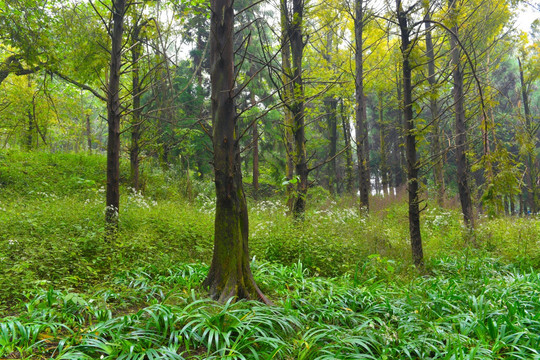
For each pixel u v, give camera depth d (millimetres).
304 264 7289
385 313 4953
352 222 10547
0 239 6691
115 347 3527
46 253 5797
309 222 9102
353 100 14883
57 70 12312
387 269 7125
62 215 8523
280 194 20094
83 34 10055
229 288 4996
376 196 21297
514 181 5641
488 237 10547
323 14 11344
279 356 3596
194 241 7992
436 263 8305
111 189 8375
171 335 3729
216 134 5234
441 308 5184
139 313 4051
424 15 7652
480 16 11055
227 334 3699
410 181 7969
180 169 18688
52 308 4395
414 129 7852
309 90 13625
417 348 4004
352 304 5195
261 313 4242
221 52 5223
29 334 3656
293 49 9484
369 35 14656
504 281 6680
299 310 4867
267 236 8156
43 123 18625
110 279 5727
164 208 10539
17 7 11789
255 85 21328
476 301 5340
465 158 11516
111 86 8430
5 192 11953
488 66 14094
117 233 7449
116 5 8547
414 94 8094
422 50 7879
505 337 4172
